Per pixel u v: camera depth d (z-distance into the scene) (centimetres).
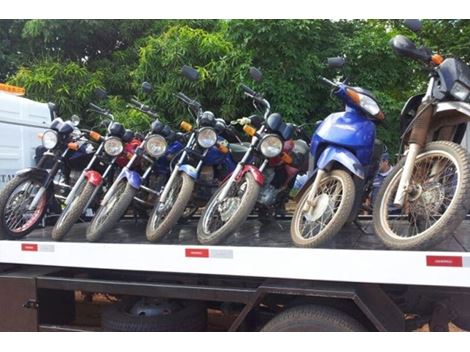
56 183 396
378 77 725
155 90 751
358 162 289
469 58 714
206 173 387
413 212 272
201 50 740
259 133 342
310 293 252
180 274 301
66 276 325
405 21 281
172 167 373
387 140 655
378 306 249
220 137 389
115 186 364
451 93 258
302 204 303
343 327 251
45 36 866
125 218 468
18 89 504
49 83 802
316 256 248
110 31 955
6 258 322
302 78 695
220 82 716
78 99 833
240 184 332
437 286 242
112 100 818
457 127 279
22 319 321
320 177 297
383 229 266
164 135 400
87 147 425
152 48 759
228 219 317
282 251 255
